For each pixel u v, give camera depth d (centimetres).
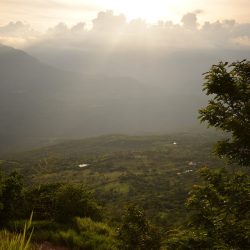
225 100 1030
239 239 907
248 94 986
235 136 994
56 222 2575
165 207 11681
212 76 1020
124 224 2095
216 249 898
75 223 2522
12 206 2512
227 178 1069
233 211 980
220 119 1023
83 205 2830
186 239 955
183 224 1052
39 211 2758
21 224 2283
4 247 366
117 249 2080
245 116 993
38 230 2245
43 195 2930
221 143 1015
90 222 2573
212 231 962
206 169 1112
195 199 1052
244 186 1020
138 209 2142
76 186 2930
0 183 2525
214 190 1041
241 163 997
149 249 1998
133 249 2020
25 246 371
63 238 2130
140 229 2053
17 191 2603
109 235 2320
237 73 1033
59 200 2788
